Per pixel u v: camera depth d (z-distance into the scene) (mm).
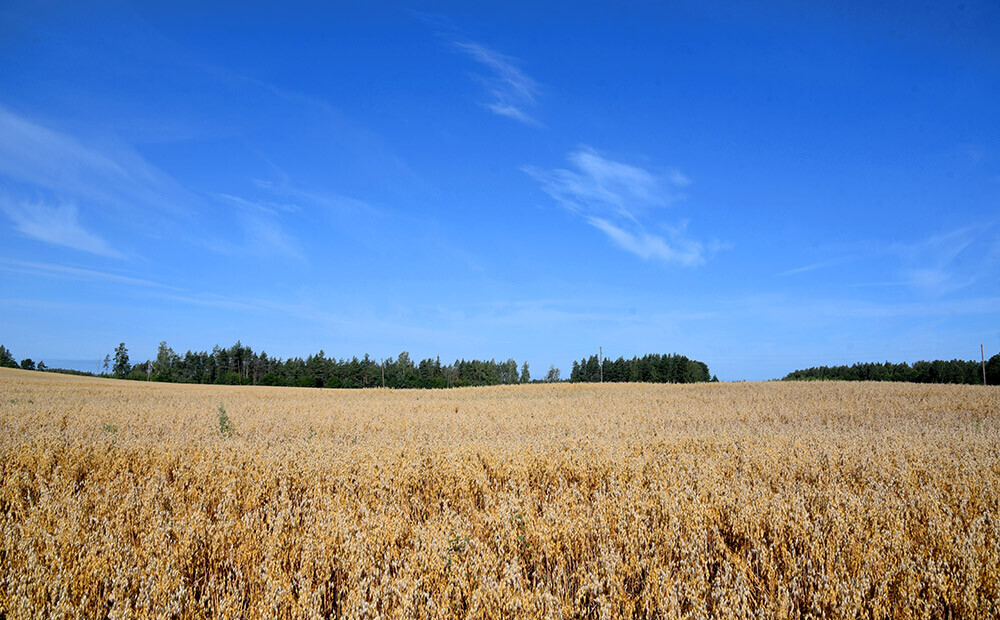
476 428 15938
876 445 10992
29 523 5746
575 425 16859
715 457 10070
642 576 5102
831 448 10477
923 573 4762
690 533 5691
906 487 7457
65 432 13305
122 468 9352
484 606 4406
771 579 4809
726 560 5379
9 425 14906
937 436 12664
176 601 4496
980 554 5031
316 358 112000
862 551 5254
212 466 8977
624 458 9555
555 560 5488
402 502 7598
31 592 4535
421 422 17656
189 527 5785
